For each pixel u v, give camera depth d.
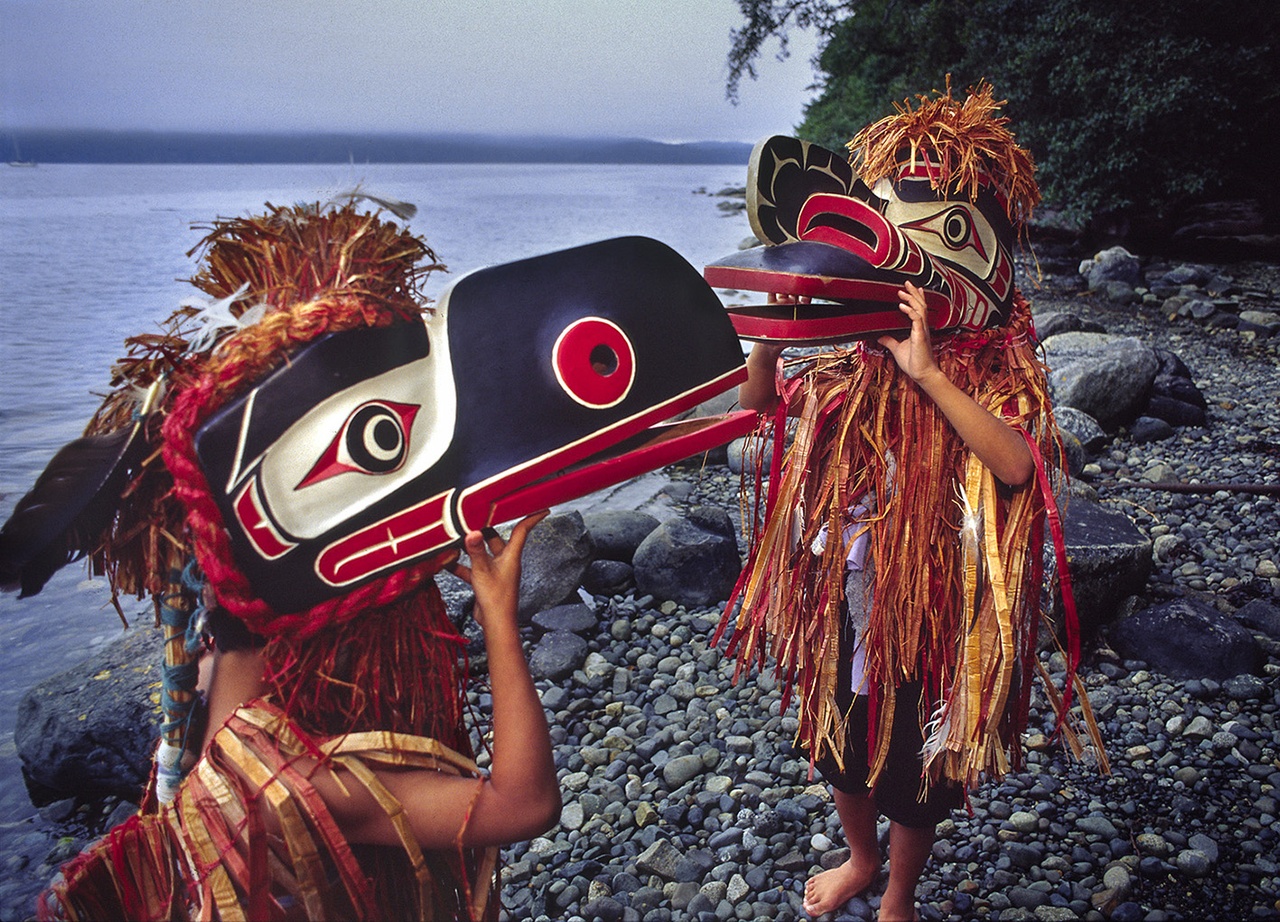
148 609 3.95
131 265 13.51
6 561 1.15
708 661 3.65
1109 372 6.31
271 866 1.24
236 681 1.27
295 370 1.16
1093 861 2.56
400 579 1.22
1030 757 3.01
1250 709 3.26
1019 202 2.05
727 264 1.86
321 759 1.20
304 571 1.17
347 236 1.31
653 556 4.14
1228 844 2.62
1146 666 3.51
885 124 2.05
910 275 1.86
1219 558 4.43
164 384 1.20
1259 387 7.59
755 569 2.23
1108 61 13.82
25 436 5.73
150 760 2.90
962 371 1.97
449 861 1.41
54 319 9.51
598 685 3.56
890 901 2.21
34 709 3.05
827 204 1.89
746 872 2.57
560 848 2.68
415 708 1.32
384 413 1.19
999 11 15.00
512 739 1.24
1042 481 1.92
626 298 1.31
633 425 1.29
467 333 1.24
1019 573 1.94
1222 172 14.09
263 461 1.14
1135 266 12.41
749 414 1.39
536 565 3.96
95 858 1.28
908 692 2.00
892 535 1.96
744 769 3.02
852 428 2.05
